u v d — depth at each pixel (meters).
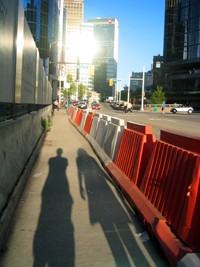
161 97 101.44
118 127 9.83
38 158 11.88
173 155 5.25
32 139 11.94
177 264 4.01
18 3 8.41
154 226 4.98
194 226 4.10
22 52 9.42
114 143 9.86
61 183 8.40
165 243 4.48
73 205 6.66
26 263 4.31
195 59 111.00
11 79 7.63
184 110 71.81
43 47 97.56
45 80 25.30
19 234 5.22
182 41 117.56
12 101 7.85
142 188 6.27
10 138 7.11
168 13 124.38
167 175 5.29
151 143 6.94
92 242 4.96
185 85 115.62
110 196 7.32
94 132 15.15
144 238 5.11
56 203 6.78
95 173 9.59
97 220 5.86
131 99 143.50
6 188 6.05
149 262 4.37
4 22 6.46
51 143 15.98
